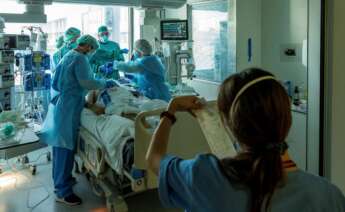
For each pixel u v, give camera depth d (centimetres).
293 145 321
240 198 67
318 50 174
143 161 211
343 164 186
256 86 67
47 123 325
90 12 563
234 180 68
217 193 68
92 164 288
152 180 224
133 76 432
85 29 557
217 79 455
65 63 308
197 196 70
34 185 357
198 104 94
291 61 362
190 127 222
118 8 559
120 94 329
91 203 318
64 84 307
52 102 325
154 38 454
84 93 321
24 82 412
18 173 388
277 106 66
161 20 435
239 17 395
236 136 70
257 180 66
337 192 72
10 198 326
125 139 235
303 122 309
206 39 475
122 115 288
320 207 69
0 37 356
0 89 363
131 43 545
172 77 438
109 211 285
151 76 394
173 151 220
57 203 317
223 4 430
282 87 69
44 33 432
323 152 181
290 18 360
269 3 388
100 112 317
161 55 439
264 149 67
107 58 421
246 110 67
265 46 400
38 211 302
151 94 395
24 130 276
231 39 411
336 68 174
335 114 178
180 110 94
